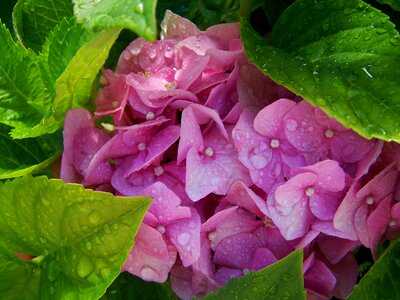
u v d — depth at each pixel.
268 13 0.31
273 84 0.25
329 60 0.25
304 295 0.22
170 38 0.26
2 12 0.31
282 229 0.24
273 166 0.24
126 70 0.26
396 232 0.25
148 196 0.22
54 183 0.22
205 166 0.24
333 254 0.25
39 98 0.27
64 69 0.25
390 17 0.28
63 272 0.23
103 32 0.22
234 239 0.25
